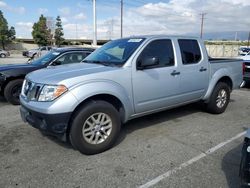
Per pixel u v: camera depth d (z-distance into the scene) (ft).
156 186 10.35
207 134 15.94
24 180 10.73
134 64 14.24
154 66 15.23
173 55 16.29
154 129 16.75
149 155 13.00
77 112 12.39
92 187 10.26
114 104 14.11
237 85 21.84
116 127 13.61
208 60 18.76
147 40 15.23
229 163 12.21
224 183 10.55
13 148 13.78
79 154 13.09
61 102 11.73
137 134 15.84
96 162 12.26
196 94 18.19
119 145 14.20
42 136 15.43
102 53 16.40
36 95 12.44
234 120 18.83
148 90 14.92
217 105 19.93
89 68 13.74
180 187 10.28
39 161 12.35
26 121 13.62
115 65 14.26
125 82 13.80
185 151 13.48
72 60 25.72
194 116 19.63
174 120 18.61
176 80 16.35
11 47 203.92
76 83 12.16
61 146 14.03
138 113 15.01
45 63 24.76
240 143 14.60
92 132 12.88
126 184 10.46
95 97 13.15
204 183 10.55
